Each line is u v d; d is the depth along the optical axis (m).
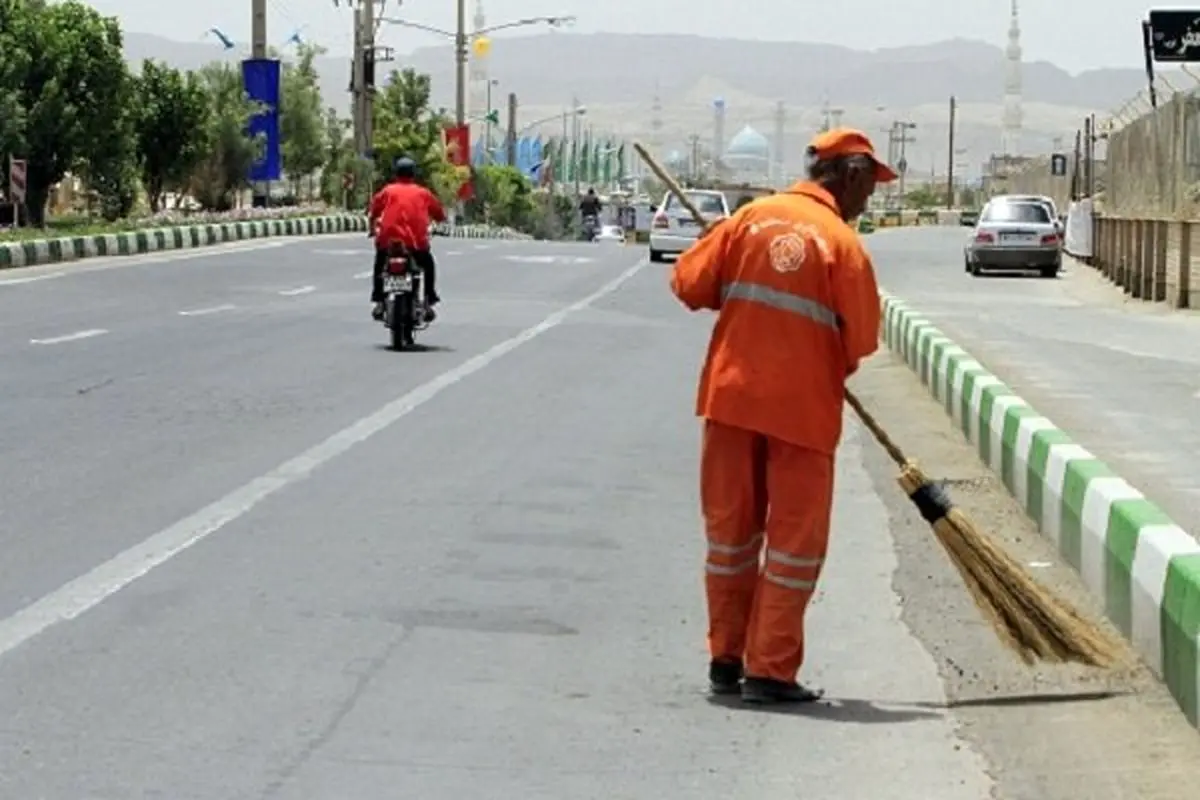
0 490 14.17
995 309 39.62
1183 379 25.08
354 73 82.25
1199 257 40.00
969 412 18.45
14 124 54.97
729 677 9.39
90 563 11.77
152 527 12.95
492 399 20.77
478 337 28.02
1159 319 37.00
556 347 26.94
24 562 11.74
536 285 40.47
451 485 15.09
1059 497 12.83
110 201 62.31
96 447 16.39
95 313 30.22
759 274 9.04
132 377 21.64
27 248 42.22
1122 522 10.59
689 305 9.39
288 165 90.81
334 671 9.54
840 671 9.94
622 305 35.41
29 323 28.08
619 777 8.02
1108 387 23.94
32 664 9.45
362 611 10.82
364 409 19.45
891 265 59.28
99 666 9.45
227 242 57.16
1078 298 44.38
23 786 7.62
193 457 15.98
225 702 8.92
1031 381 24.55
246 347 25.47
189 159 68.69
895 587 11.95
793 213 9.06
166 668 9.47
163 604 10.80
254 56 72.94
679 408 20.59
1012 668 9.96
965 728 8.88
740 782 7.99
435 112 109.94
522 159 169.38
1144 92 54.12
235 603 10.88
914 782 8.04
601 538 13.25
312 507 13.94
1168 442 18.86
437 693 9.22
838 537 13.63
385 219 25.64
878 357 27.36
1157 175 44.12
